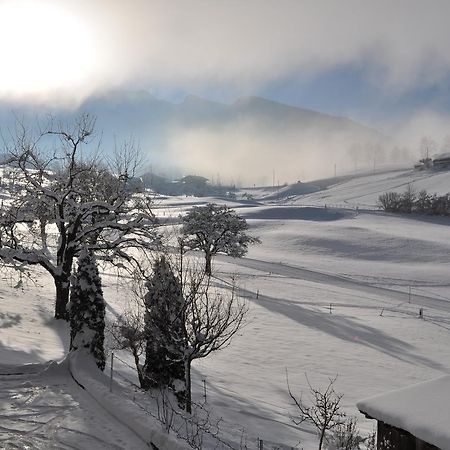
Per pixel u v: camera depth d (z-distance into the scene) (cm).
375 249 9462
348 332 3928
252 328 3741
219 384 2300
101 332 1611
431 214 14325
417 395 926
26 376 1495
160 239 3000
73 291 1612
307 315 4409
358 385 2619
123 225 3020
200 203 17975
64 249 2967
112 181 3148
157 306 1562
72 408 1256
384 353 3375
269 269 7394
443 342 3819
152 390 1502
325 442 1365
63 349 2236
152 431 1069
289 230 11206
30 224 3122
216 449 1136
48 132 2848
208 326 1570
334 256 9056
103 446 1046
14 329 2531
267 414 1816
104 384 1450
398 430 914
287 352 3188
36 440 1067
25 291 3878
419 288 6644
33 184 2842
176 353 1525
